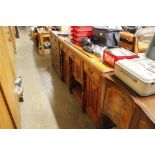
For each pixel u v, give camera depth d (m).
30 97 2.38
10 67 1.91
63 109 2.12
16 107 1.72
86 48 1.76
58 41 2.53
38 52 4.41
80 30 1.98
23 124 1.85
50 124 1.85
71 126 1.82
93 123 1.86
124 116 1.14
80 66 1.82
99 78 1.43
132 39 1.54
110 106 1.34
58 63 2.85
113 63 1.34
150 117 0.83
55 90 2.57
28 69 3.33
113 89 1.23
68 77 2.42
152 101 0.95
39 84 2.75
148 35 1.70
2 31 1.76
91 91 1.74
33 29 4.95
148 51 1.37
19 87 2.29
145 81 0.93
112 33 1.74
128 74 1.06
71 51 2.00
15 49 4.37
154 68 1.07
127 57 1.30
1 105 1.11
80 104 2.19
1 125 1.02
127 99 1.07
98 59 1.54
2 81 1.20
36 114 2.03
